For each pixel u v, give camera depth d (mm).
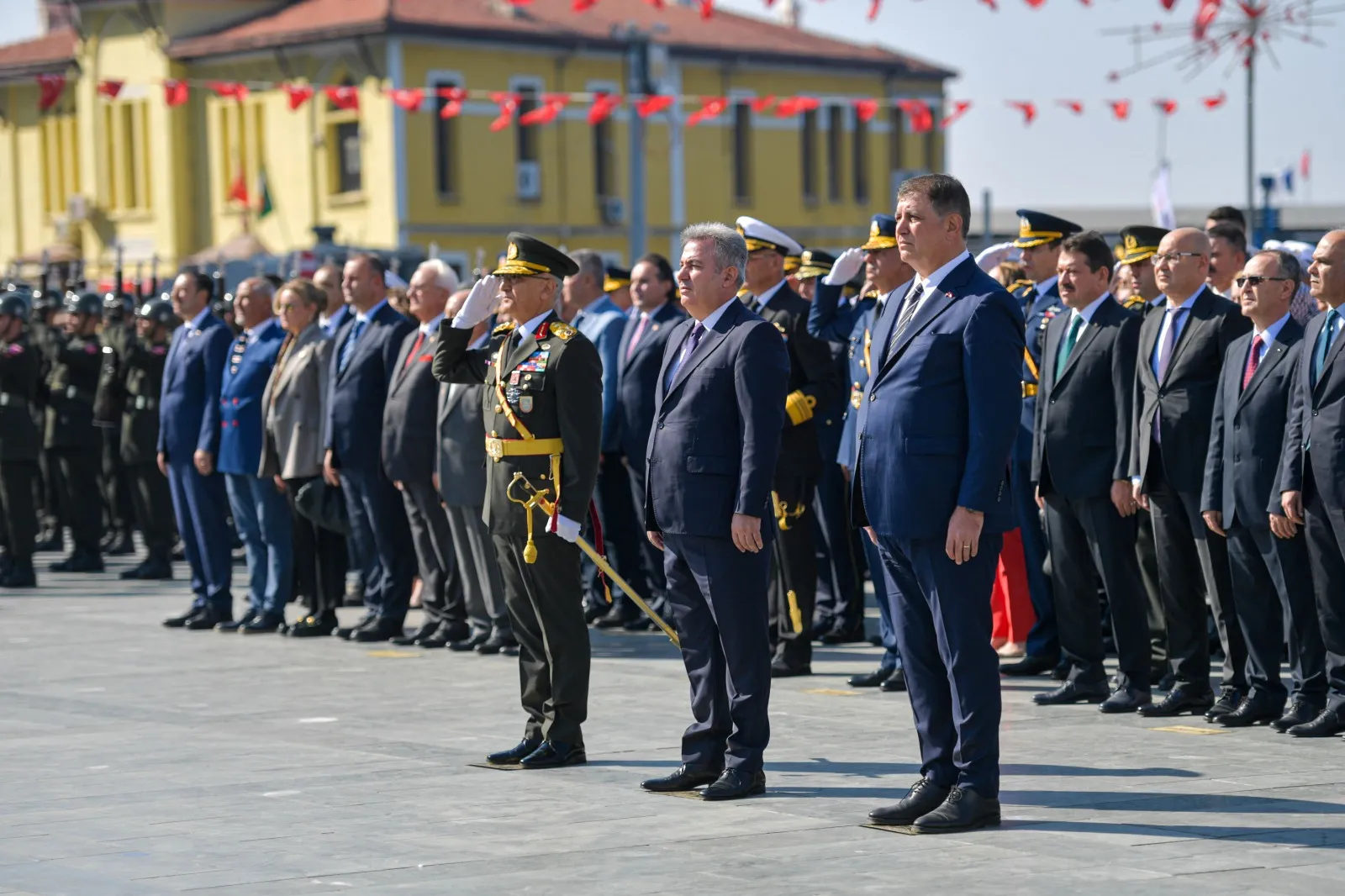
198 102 79562
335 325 23203
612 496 23469
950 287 12695
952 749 12883
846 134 91875
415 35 74000
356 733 16469
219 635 23297
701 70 85375
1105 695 17828
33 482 28922
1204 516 16469
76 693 18906
